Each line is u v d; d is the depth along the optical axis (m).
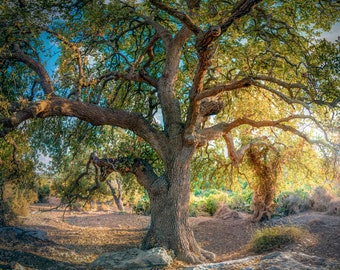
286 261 9.10
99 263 10.62
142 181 12.76
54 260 11.32
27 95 13.36
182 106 16.62
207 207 23.41
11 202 16.33
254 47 12.10
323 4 11.66
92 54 14.07
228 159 17.94
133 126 12.67
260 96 16.50
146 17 13.81
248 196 23.64
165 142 12.61
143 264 10.38
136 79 13.70
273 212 18.59
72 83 13.07
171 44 13.27
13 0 11.41
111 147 15.12
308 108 10.52
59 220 21.16
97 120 12.16
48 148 14.19
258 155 17.83
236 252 12.77
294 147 16.62
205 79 15.82
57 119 13.88
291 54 13.02
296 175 17.78
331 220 15.66
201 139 12.44
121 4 13.66
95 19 12.58
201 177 18.58
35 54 12.78
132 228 20.06
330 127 11.54
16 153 13.44
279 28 12.34
